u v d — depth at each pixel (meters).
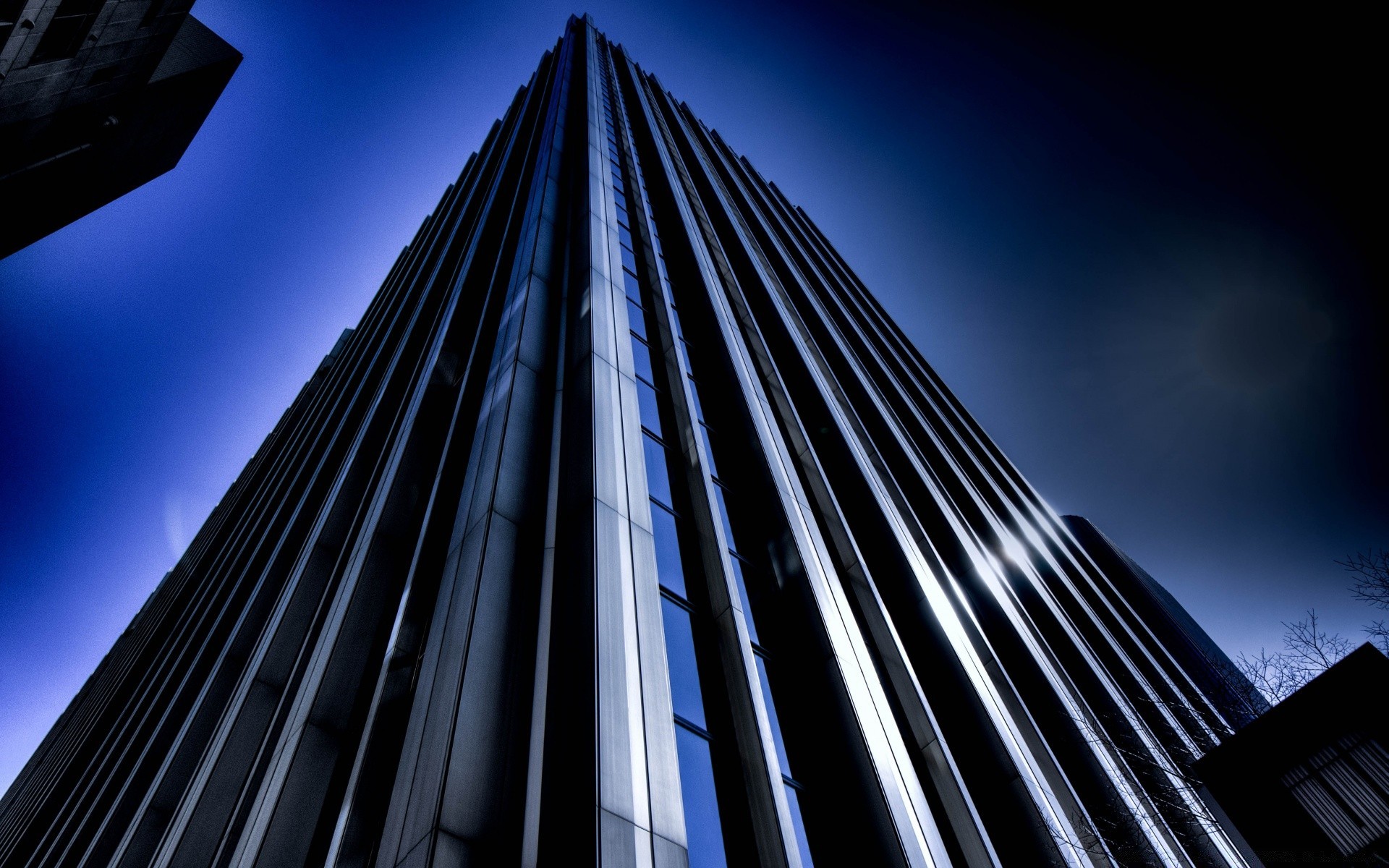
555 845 7.11
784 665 13.25
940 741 13.35
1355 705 13.88
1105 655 39.81
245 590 27.72
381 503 14.87
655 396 17.84
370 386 32.53
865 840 10.12
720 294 26.97
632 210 28.72
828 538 18.77
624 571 10.06
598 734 7.67
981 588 26.62
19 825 37.75
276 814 9.26
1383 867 12.66
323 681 11.11
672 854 7.32
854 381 38.44
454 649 8.91
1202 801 15.47
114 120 32.56
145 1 26.97
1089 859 14.06
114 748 29.94
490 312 21.39
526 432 13.23
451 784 7.20
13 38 23.16
